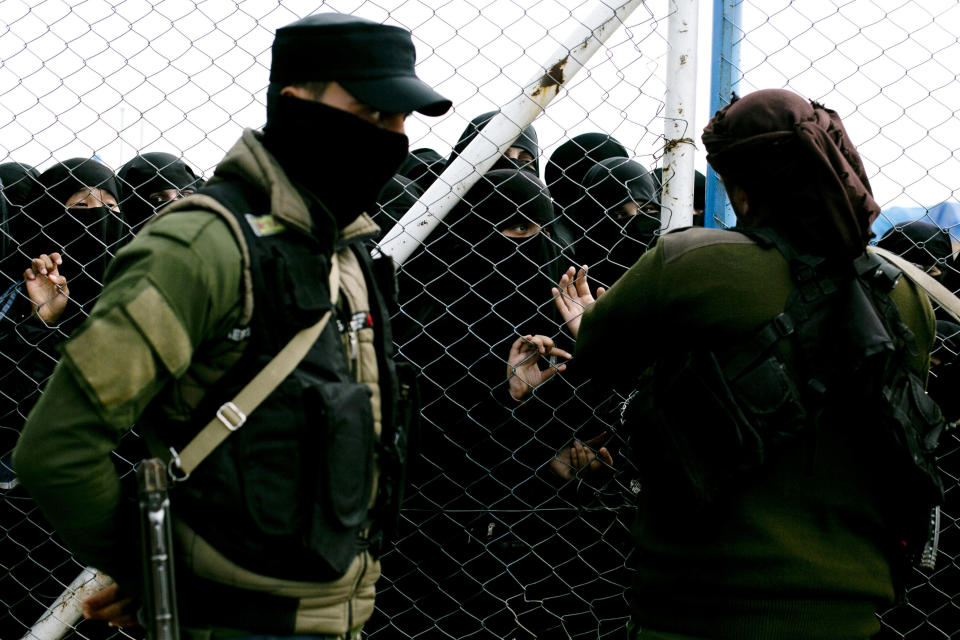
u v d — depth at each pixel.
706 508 1.55
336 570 1.37
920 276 1.78
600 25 2.19
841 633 1.54
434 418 2.54
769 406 1.53
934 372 2.36
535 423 2.47
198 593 1.37
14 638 2.58
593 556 2.43
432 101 1.44
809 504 1.55
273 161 1.43
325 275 1.41
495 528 2.45
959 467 2.36
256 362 1.35
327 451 1.33
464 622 2.45
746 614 1.54
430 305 2.66
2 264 2.99
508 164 2.97
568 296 2.33
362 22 1.46
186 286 1.30
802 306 1.56
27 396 2.48
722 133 1.70
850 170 1.59
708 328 1.60
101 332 1.27
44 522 2.58
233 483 1.33
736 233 1.65
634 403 1.71
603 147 3.25
